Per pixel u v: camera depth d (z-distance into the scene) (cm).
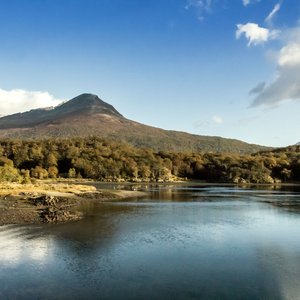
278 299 2623
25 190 9362
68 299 2581
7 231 4656
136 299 2595
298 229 5044
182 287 2820
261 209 7131
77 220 5569
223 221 5653
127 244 4084
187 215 6234
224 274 3119
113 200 8738
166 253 3738
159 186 15662
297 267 3319
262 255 3694
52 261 3425
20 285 2828
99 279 2969
